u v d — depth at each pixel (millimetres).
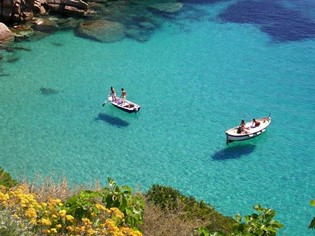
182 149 38656
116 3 67375
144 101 45500
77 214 13039
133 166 36219
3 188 14438
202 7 68375
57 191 17969
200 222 18531
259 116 44000
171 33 60188
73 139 38906
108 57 53406
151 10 66188
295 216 31875
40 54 52781
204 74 51281
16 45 54156
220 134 40906
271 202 33219
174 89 47938
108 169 35594
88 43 56000
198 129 41500
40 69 49719
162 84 48812
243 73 51781
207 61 54156
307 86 49562
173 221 17266
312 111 45094
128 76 49969
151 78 49906
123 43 56781
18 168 34750
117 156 37250
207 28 62156
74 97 45062
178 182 34781
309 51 56969
